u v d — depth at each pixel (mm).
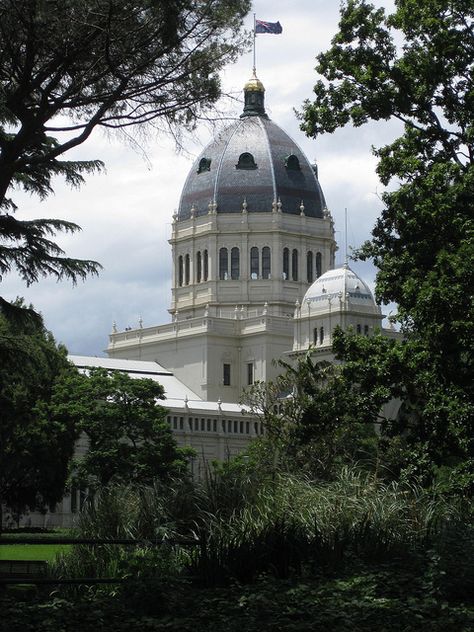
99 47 43031
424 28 62000
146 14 42156
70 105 44125
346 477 43531
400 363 59656
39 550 81875
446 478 62406
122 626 27750
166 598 30125
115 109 44969
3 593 33281
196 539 38469
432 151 63406
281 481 43344
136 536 41781
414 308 56688
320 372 90812
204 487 42844
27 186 55500
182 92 44156
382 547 36156
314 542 35688
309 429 63375
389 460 60844
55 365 70812
